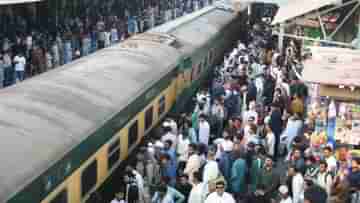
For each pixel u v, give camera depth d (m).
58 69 14.52
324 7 22.95
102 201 12.66
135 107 14.54
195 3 50.25
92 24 32.94
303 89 20.81
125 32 36.00
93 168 11.84
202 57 24.14
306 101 20.42
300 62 23.72
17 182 8.63
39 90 12.16
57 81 13.09
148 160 13.60
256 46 30.42
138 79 15.51
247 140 15.44
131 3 40.47
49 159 9.64
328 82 14.24
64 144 10.30
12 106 10.85
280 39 28.70
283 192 11.82
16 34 26.14
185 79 20.98
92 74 14.37
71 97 12.32
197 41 23.52
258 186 13.56
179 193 12.43
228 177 14.25
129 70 15.75
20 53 24.17
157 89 16.80
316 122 16.58
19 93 11.76
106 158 12.62
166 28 23.61
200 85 24.52
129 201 12.45
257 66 23.08
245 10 40.38
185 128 16.36
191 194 12.30
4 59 23.50
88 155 11.40
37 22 29.41
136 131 14.95
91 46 31.14
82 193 11.34
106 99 13.20
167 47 20.02
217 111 18.22
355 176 12.82
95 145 11.76
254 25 40.59
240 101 19.48
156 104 16.94
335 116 15.65
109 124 12.53
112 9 37.66
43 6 29.89
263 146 15.19
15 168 8.84
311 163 13.62
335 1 21.89
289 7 24.84
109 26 33.59
